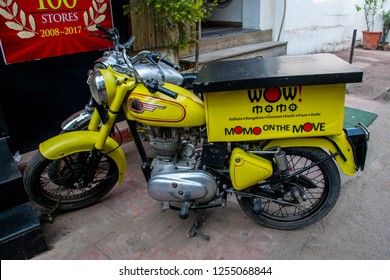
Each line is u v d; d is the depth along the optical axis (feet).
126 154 11.84
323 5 25.29
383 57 26.63
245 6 21.11
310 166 7.39
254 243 7.78
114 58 7.87
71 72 11.80
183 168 7.66
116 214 8.93
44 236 8.03
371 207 8.96
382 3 30.78
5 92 10.55
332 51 28.02
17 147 11.23
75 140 8.17
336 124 6.75
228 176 7.59
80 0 11.19
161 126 7.22
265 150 7.23
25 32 10.38
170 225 8.45
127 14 12.38
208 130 6.90
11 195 7.91
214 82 6.23
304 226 8.01
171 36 13.87
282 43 20.30
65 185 8.75
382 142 12.42
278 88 6.50
